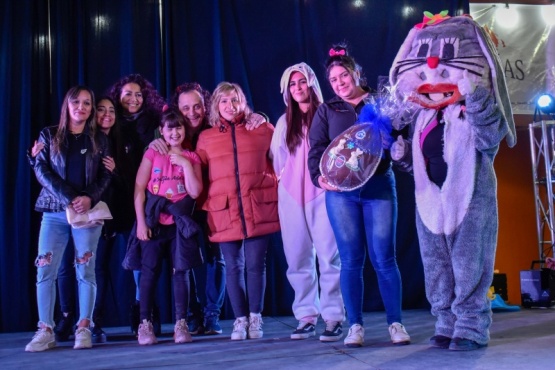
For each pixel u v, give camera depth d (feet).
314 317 10.43
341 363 7.63
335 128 9.25
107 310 13.97
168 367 7.98
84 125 10.84
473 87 7.85
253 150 10.69
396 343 8.81
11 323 13.44
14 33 13.99
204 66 14.74
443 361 7.39
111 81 14.39
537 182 16.85
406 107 8.71
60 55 14.14
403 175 15.01
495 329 10.36
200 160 10.94
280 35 15.06
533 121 16.79
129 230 11.74
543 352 7.75
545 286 14.32
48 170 10.46
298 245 10.44
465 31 8.48
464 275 8.11
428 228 8.45
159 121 12.10
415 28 8.88
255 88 14.90
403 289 14.82
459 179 8.21
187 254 10.49
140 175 10.80
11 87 13.84
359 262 9.07
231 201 10.55
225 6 14.87
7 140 13.69
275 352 8.80
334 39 15.17
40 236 10.59
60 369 8.23
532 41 17.06
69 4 14.32
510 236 18.17
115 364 8.42
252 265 10.68
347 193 8.98
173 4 14.71
